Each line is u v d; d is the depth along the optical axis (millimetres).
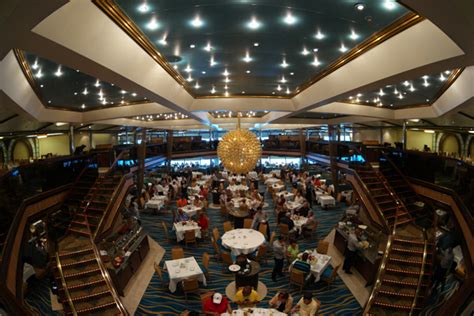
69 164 12445
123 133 29859
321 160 23453
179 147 29172
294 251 9211
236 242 9953
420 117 15531
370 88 8133
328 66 8805
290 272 8516
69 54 4793
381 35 6230
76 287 7922
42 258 9094
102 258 8820
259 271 8844
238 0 4938
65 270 8445
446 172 10383
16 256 7328
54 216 10867
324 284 8812
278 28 6133
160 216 16031
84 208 11172
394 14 5301
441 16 3395
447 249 8195
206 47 7227
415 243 9328
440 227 10914
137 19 5523
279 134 37750
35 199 9602
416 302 7391
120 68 6293
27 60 7230
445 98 11875
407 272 8312
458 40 4113
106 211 10531
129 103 14570
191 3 4992
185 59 8102
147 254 11070
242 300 7254
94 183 12680
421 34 5469
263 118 24156
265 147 32062
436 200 11039
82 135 26172
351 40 6711
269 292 8438
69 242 9820
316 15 5480
